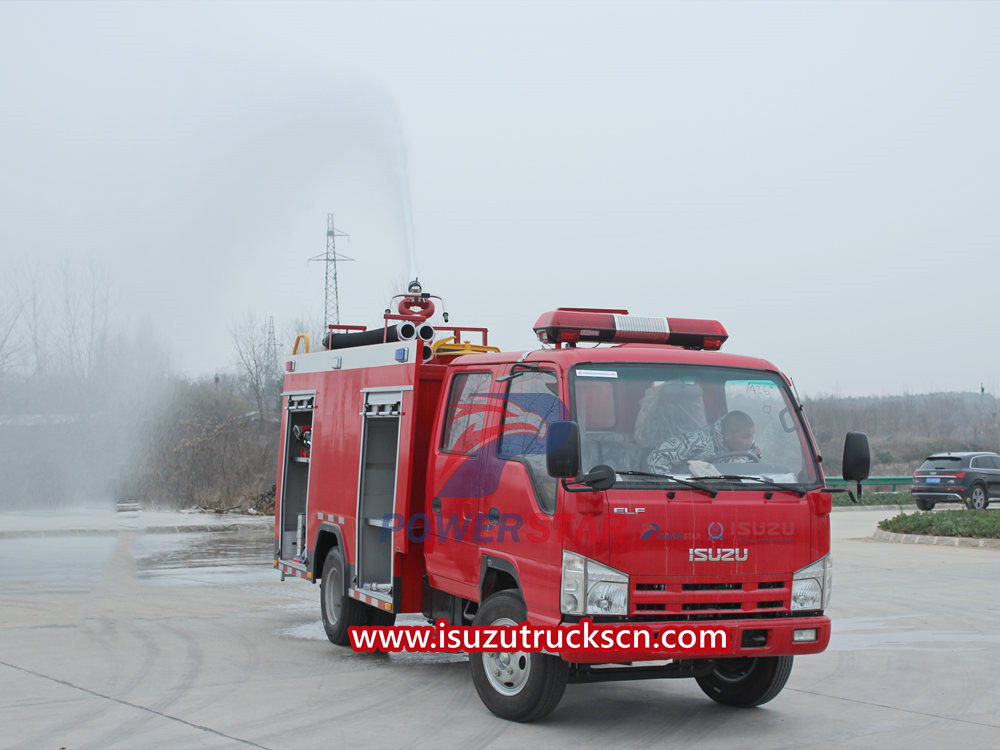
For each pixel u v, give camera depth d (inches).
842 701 320.5
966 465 1162.6
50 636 402.0
